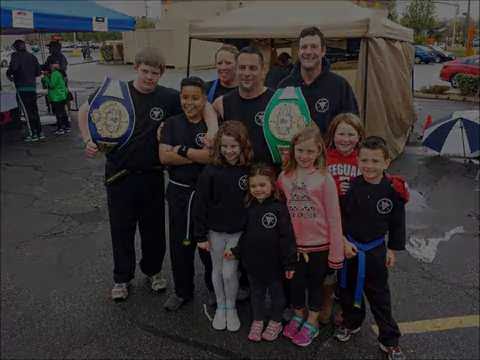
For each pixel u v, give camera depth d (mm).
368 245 2393
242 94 2619
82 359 2488
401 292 3131
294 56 8398
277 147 2561
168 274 3418
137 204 2910
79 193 5309
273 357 2490
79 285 3252
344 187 2484
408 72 7414
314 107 2803
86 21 7324
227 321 2727
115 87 2697
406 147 7473
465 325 2752
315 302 2564
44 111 10953
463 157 6480
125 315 2879
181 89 2598
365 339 2629
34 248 3863
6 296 3105
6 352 2543
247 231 2523
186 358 2490
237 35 6695
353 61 7383
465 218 4465
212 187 2521
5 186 5551
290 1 6984
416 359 2455
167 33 24312
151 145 2773
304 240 2473
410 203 4875
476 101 13648
